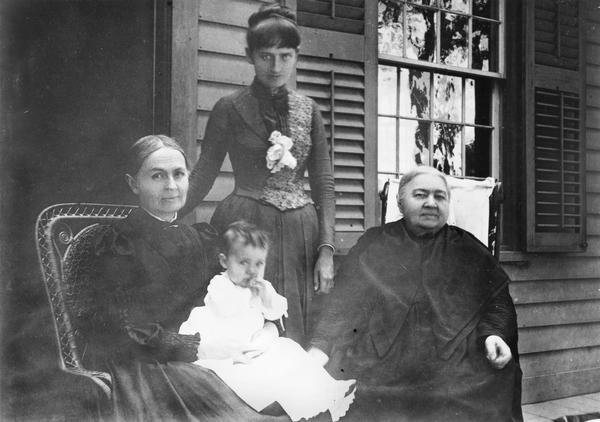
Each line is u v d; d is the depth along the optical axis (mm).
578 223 3393
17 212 2301
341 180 2711
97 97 2414
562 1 3385
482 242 2812
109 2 2404
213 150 2389
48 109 2385
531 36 3270
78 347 1986
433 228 2705
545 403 3230
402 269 2666
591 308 3469
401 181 2758
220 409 2064
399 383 2549
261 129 2422
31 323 2189
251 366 2199
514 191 3283
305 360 2311
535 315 3281
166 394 2012
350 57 2748
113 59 2416
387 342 2580
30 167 2342
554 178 3346
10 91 2338
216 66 2453
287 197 2434
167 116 2365
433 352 2605
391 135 3031
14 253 2266
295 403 2219
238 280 2305
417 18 3123
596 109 3535
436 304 2656
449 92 3207
